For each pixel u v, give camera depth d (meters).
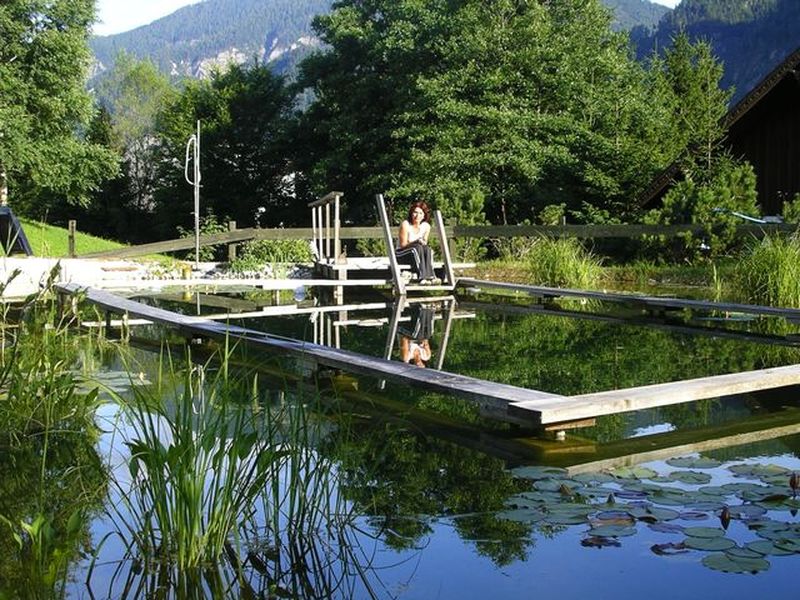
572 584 2.43
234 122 32.28
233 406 4.43
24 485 3.33
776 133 17.12
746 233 13.65
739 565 2.50
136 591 2.41
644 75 25.88
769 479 3.30
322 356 5.45
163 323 7.15
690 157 16.83
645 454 3.77
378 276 13.69
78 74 27.86
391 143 26.41
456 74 23.42
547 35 23.84
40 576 2.49
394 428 4.25
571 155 21.89
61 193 29.58
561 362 6.19
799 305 10.22
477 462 3.66
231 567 2.58
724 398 4.99
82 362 6.11
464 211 17.50
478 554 2.65
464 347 6.98
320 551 2.70
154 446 2.76
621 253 16.11
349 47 28.36
